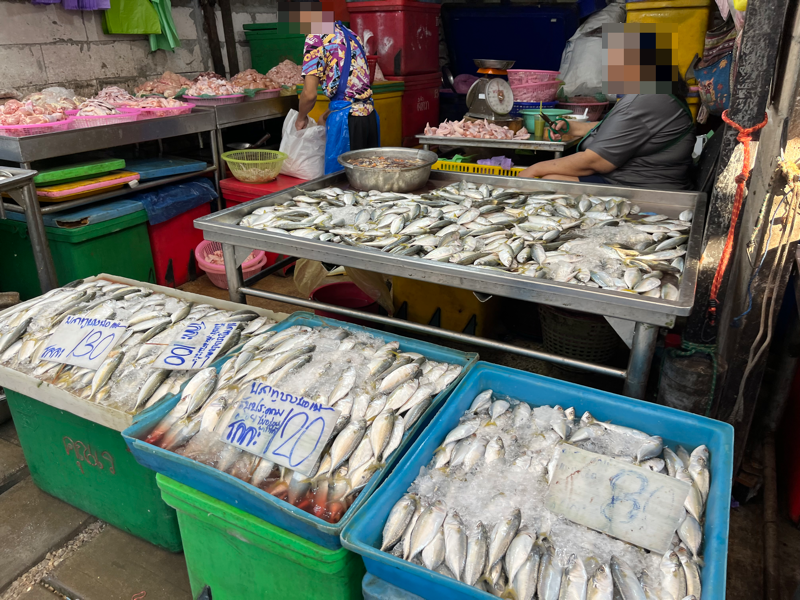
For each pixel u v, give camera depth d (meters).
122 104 3.95
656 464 1.36
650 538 1.19
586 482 1.28
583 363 1.83
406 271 1.96
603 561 1.16
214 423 1.52
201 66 5.32
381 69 5.46
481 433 1.49
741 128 1.69
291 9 4.00
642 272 1.87
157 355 1.87
